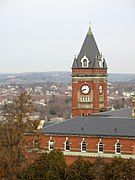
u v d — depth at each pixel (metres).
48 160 108.56
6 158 96.44
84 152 132.38
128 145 127.69
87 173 106.25
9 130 97.38
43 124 145.50
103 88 181.75
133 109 151.12
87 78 178.75
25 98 100.00
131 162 103.81
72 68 180.12
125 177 101.50
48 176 106.19
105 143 130.25
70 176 106.69
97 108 178.50
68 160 133.50
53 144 135.50
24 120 99.44
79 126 135.75
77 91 179.88
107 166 104.81
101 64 179.75
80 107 179.88
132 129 129.50
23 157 98.88
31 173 105.19
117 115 154.62
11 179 97.50
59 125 137.88
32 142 103.00
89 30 181.12
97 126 134.12
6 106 104.81
